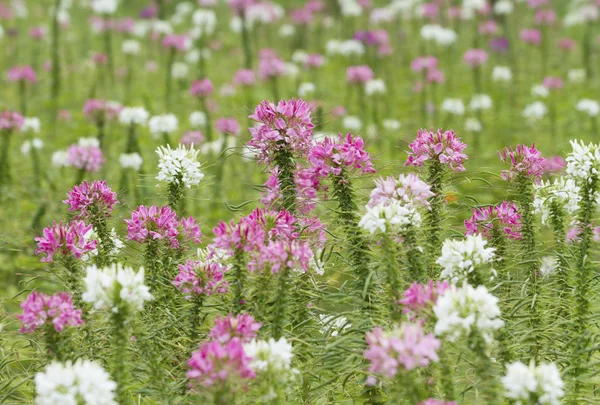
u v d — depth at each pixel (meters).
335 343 6.37
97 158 13.84
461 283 6.63
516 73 25.52
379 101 22.86
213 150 16.19
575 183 7.82
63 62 26.41
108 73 24.28
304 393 6.82
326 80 25.27
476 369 6.08
